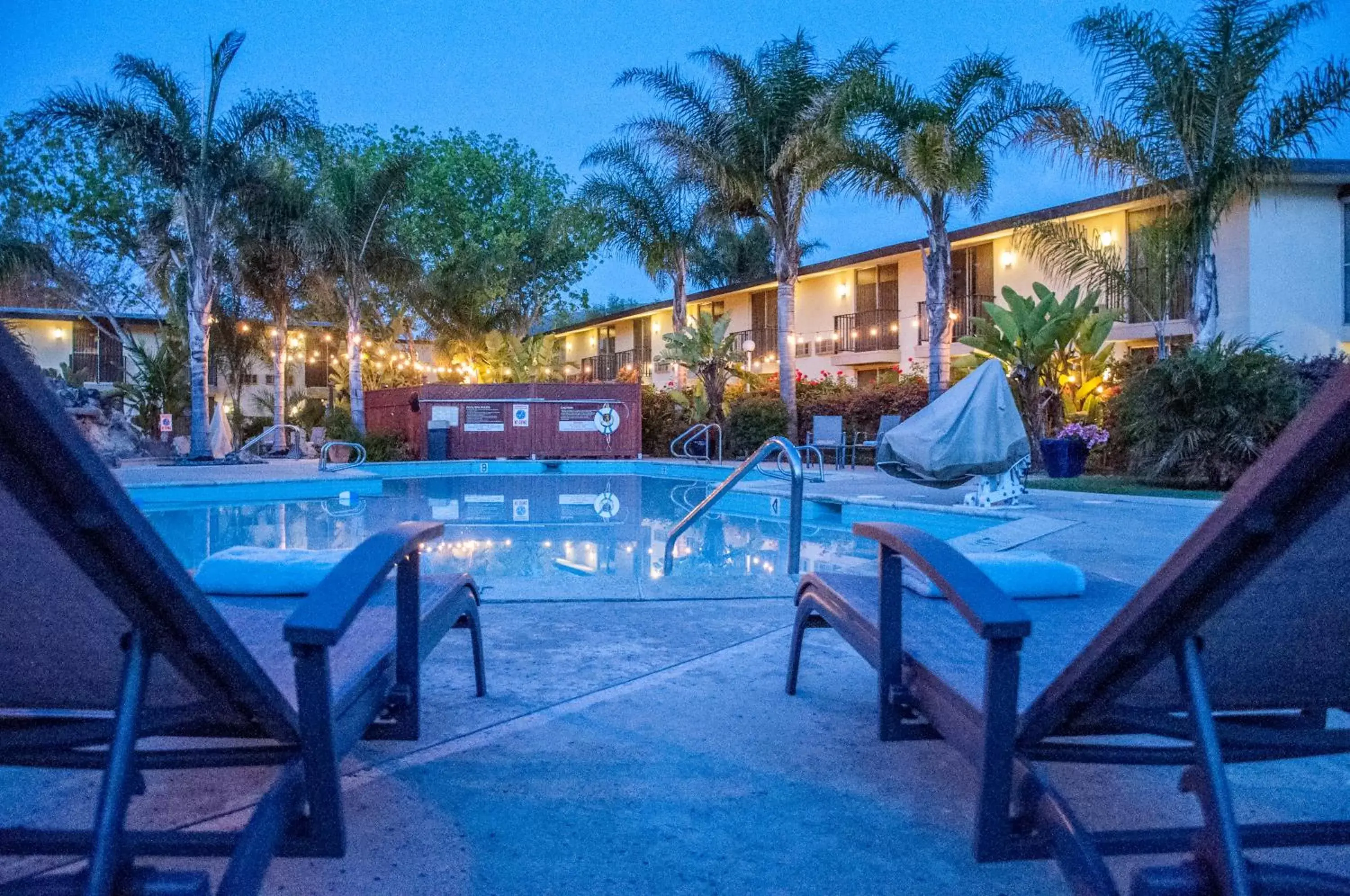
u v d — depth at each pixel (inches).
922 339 982.4
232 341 999.6
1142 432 464.1
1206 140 493.4
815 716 102.2
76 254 1043.3
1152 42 492.1
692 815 76.7
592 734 96.3
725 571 271.9
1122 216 758.5
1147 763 58.1
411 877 66.2
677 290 901.2
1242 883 41.6
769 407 756.0
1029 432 537.6
